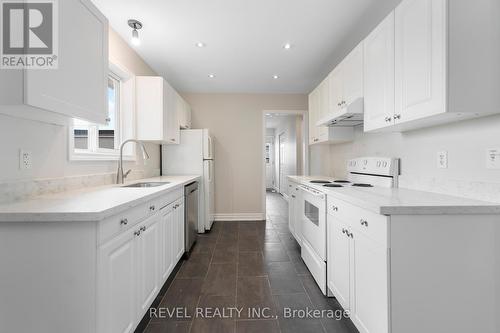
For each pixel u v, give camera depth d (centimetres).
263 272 228
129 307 129
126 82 254
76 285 100
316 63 304
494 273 112
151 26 219
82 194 149
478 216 112
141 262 144
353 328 152
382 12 198
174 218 217
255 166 432
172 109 305
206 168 356
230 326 153
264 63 303
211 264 245
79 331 101
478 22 110
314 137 317
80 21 127
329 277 183
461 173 136
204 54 277
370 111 179
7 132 123
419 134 167
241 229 371
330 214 181
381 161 201
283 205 578
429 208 111
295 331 149
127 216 127
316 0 184
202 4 189
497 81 111
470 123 130
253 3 188
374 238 121
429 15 119
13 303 101
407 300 111
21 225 100
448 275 112
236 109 430
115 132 248
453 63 110
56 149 156
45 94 105
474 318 112
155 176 329
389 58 154
